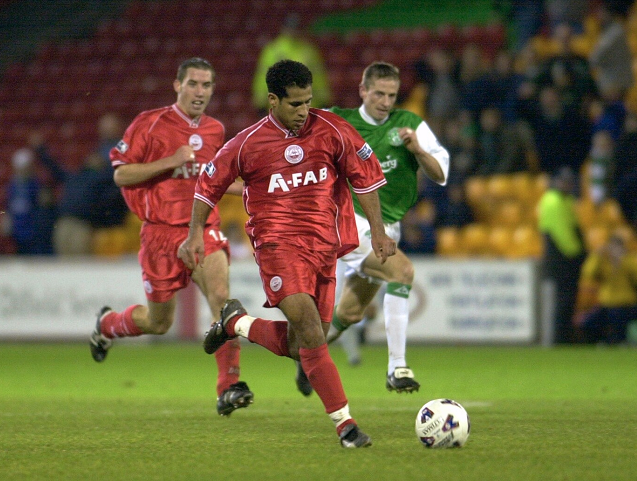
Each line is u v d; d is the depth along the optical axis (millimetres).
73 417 24312
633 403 27609
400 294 26406
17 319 57562
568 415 24156
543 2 69875
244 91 78062
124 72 83188
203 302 56500
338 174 19750
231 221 60188
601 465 16188
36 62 85875
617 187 56906
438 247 59938
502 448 18219
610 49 63906
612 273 52469
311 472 15680
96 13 89312
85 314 56812
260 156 19109
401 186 27391
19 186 63312
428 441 18156
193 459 17203
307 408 26453
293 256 18859
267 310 54719
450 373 38562
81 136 78625
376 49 77562
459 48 76312
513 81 61188
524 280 53281
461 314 53906
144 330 27125
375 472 15578
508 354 48562
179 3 87500
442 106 62406
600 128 59719
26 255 62781
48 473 15836
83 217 59406
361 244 26875
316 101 69812
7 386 34406
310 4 85375
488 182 61062
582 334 53594
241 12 85750
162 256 25641
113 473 15797
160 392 32312
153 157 25688
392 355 26234
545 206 52438
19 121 80625
